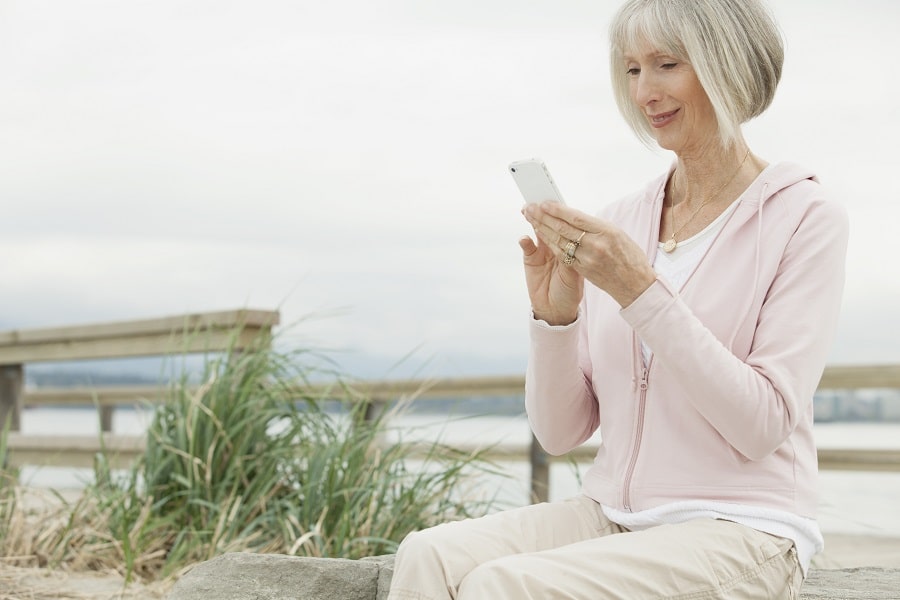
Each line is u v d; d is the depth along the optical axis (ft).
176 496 13.29
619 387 6.84
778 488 6.26
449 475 12.50
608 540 6.11
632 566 5.87
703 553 5.97
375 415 15.67
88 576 12.11
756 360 6.24
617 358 6.87
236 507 12.44
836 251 6.41
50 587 11.44
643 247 7.18
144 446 16.57
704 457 6.38
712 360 5.98
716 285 6.62
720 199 6.95
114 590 11.38
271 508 12.96
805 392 6.18
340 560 8.52
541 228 6.33
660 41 6.63
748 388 5.98
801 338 6.23
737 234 6.68
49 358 19.21
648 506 6.50
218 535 12.14
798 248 6.45
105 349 17.79
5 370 20.57
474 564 6.24
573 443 7.51
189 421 13.37
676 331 6.01
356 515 12.17
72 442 18.44
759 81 6.71
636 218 7.37
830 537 18.44
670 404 6.52
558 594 5.70
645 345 6.72
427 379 16.63
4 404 20.48
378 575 8.34
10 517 13.43
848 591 8.54
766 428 6.01
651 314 6.06
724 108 6.51
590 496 6.98
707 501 6.28
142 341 16.93
